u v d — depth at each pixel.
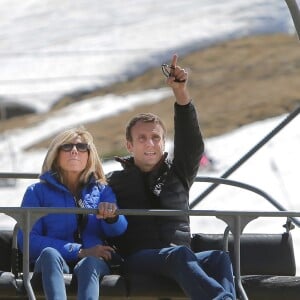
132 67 129.12
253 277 18.70
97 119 108.56
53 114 115.50
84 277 17.56
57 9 163.88
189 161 19.53
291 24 133.38
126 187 19.64
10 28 157.38
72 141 19.34
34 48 144.12
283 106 100.62
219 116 100.19
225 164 78.69
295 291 18.45
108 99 117.94
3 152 101.12
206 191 23.00
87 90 124.12
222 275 17.69
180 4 154.12
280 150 79.31
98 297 17.61
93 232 19.38
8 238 20.02
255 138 88.81
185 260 17.72
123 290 18.00
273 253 20.53
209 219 60.47
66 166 19.30
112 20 153.00
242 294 18.03
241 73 116.38
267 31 132.12
